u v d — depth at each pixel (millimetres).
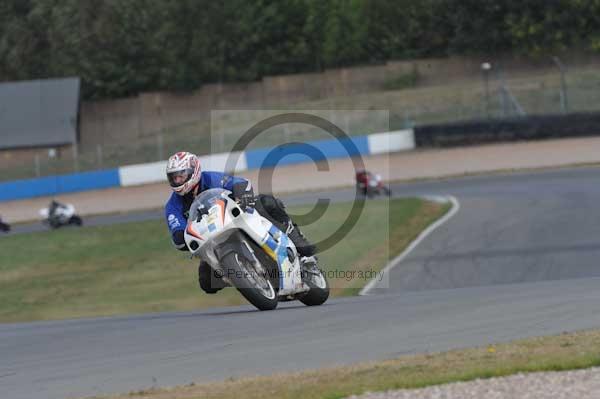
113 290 76875
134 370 24797
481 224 85812
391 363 22672
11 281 87188
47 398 21766
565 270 63188
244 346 27344
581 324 27172
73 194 177250
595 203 90812
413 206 99875
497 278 63375
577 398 18203
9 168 194625
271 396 19734
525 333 26297
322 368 22891
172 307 66875
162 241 101750
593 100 175625
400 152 158000
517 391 18875
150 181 177000
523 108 176625
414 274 67188
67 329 39750
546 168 131125
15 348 32844
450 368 21297
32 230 143500
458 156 149000
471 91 194750
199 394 20516
